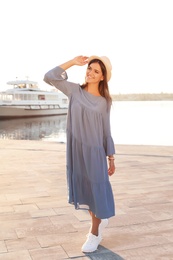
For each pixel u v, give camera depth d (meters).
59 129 48.06
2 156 7.84
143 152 8.27
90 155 2.36
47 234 2.93
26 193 4.39
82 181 2.44
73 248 2.62
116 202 3.92
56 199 4.08
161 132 35.00
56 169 6.16
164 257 2.46
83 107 2.33
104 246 2.66
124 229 3.04
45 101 57.38
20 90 55.19
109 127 2.46
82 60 2.42
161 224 3.17
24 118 53.81
